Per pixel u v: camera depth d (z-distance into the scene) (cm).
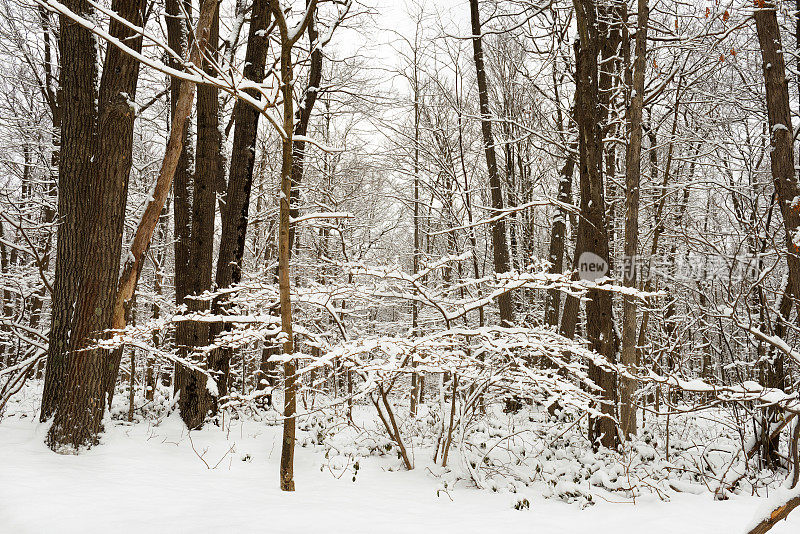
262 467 595
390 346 529
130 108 636
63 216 641
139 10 648
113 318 632
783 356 705
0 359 1197
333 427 723
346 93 1358
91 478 498
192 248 805
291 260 1091
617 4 886
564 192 1177
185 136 857
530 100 1417
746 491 554
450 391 667
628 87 901
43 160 1297
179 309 607
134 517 407
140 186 1324
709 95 1069
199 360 770
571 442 702
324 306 626
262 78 886
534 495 527
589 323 710
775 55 684
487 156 1159
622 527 439
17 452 557
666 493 529
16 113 1288
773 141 681
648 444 691
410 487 542
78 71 657
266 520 410
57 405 599
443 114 1450
